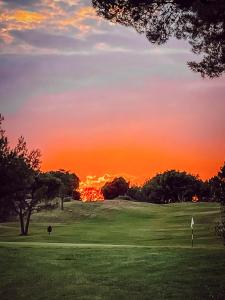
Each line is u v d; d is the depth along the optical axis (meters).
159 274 18.28
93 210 106.75
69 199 131.12
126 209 107.44
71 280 17.86
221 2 15.14
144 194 175.62
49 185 69.88
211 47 19.33
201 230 62.06
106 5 17.56
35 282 17.69
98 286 16.64
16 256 23.80
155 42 18.27
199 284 16.12
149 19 17.92
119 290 15.84
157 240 52.12
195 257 21.72
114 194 182.62
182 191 162.12
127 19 17.94
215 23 16.84
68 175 108.25
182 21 17.89
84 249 26.47
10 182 37.59
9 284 17.45
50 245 30.12
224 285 15.75
